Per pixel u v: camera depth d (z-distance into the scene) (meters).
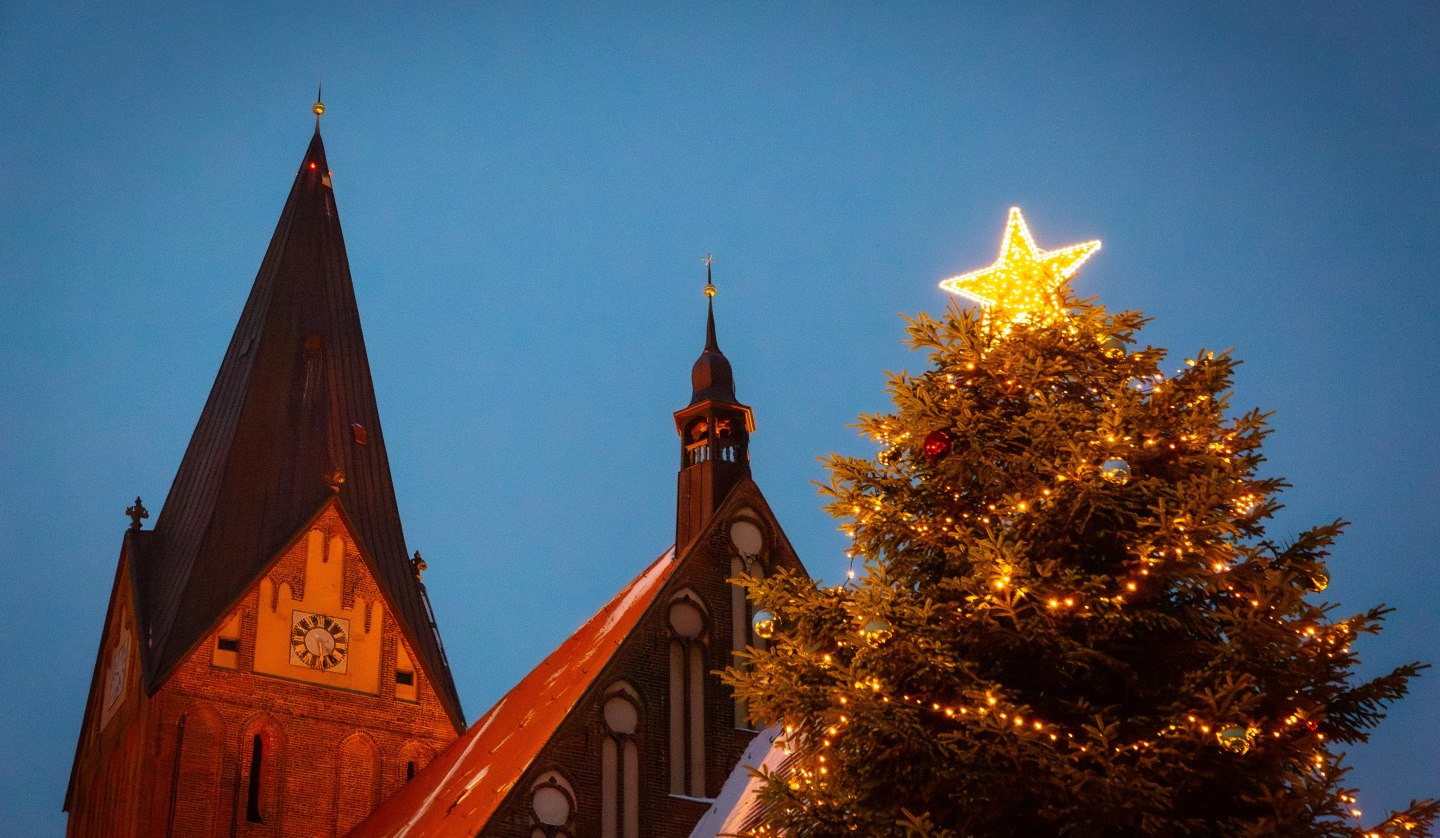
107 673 64.88
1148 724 24.23
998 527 26.41
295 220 72.06
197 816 58.12
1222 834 23.31
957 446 26.56
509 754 46.50
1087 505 25.06
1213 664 23.77
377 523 66.19
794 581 27.19
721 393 50.44
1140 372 27.00
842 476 27.36
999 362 26.89
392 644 63.75
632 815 42.72
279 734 60.53
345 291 71.25
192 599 60.97
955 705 24.92
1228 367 25.97
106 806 61.34
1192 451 25.45
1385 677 23.91
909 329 27.67
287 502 64.00
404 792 59.22
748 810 39.50
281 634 61.81
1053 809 23.30
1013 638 24.81
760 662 26.42
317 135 75.75
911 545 26.80
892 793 24.81
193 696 59.44
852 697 24.66
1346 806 23.16
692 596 46.22
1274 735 23.56
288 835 59.31
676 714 44.50
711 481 48.62
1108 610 24.47
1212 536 24.34
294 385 67.06
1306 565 24.89
